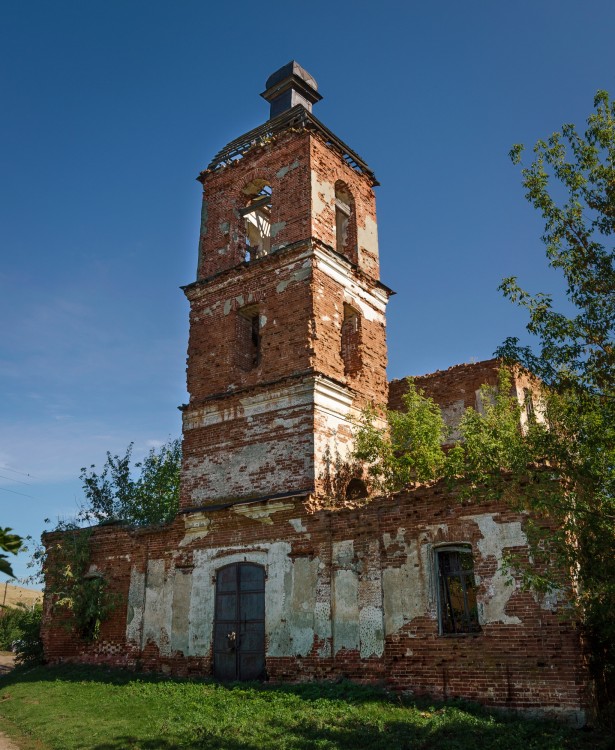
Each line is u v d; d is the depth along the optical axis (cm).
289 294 1975
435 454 1825
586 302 1148
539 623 1233
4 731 1262
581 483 1080
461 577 1390
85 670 1938
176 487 3350
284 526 1702
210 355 2103
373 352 2134
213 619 1775
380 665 1418
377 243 2333
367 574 1498
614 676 1262
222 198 2295
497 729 1079
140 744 1057
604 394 1103
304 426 1803
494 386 2162
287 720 1170
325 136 2180
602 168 1185
